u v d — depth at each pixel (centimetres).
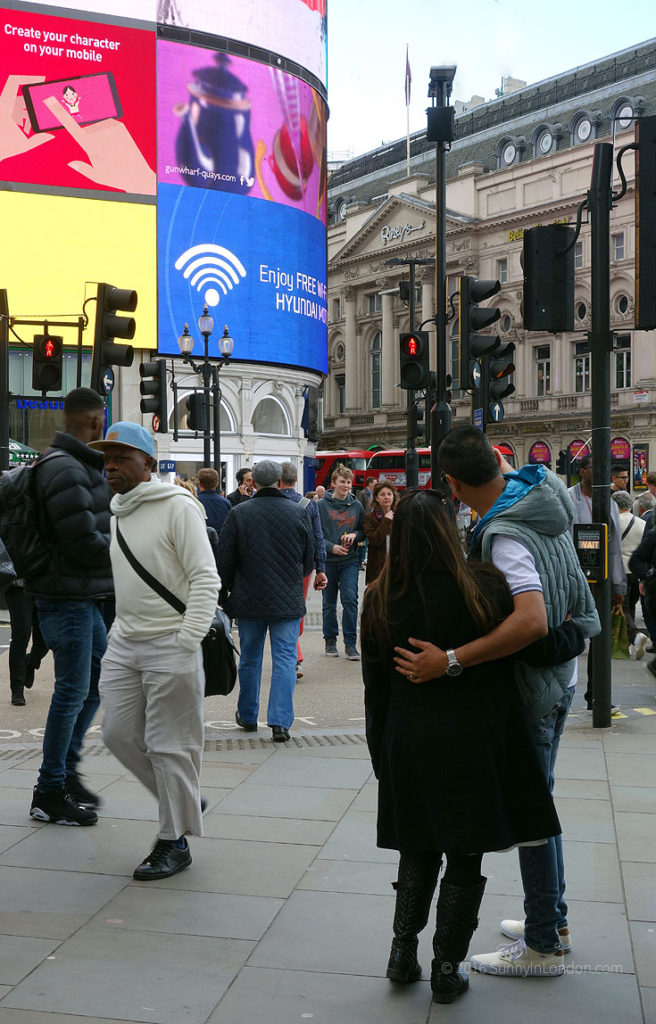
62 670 521
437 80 1348
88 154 3322
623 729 754
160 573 455
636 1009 334
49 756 524
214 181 3500
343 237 6719
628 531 1128
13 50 3219
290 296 3722
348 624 1145
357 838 503
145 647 458
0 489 519
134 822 527
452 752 324
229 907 418
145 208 3403
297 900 425
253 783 603
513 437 5531
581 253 5219
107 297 1193
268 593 733
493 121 5962
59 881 446
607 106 5275
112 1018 326
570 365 5306
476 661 322
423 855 349
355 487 4850
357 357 6550
